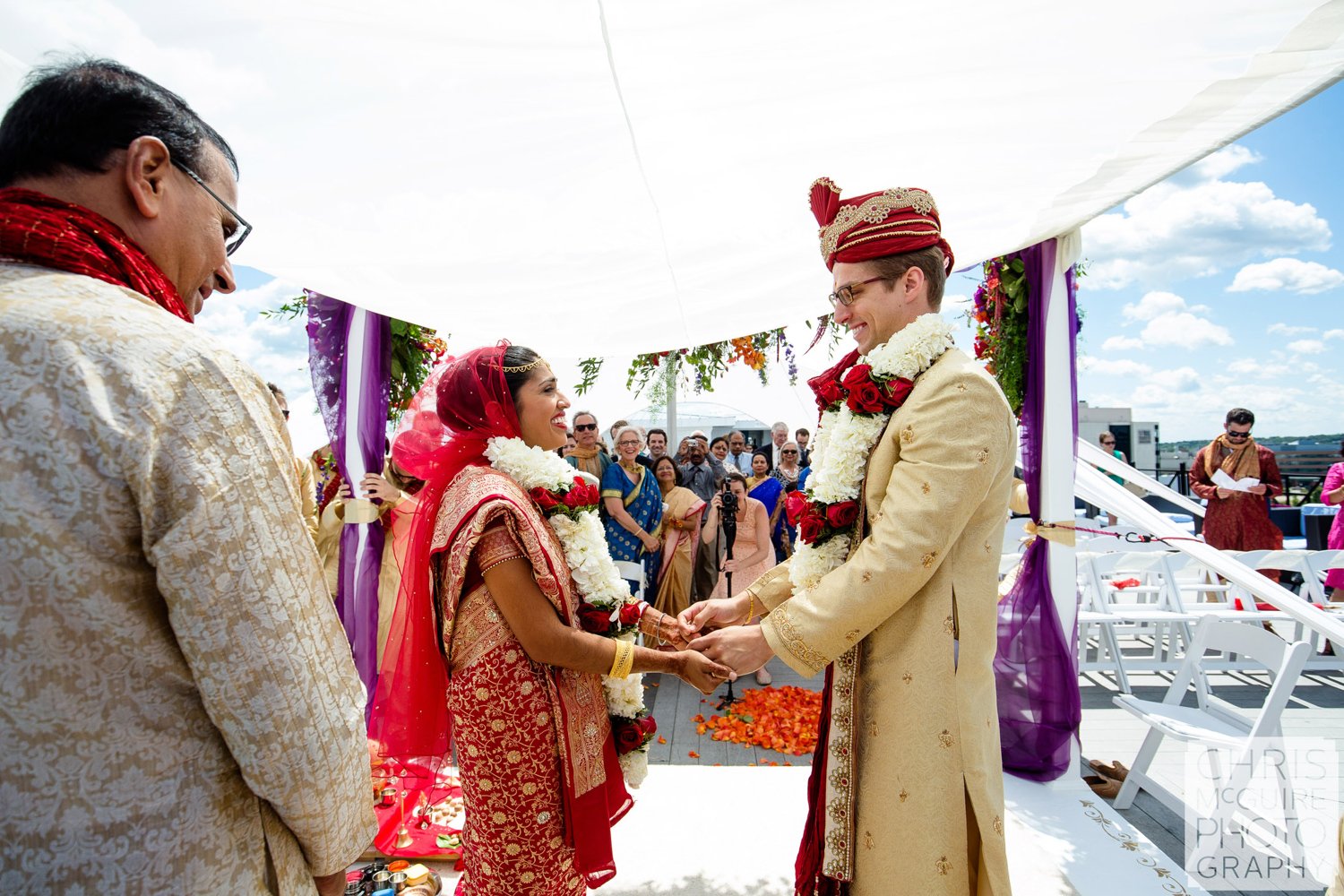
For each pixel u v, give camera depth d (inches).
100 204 33.1
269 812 33.5
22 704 27.0
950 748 56.9
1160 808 121.8
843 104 72.6
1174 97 72.2
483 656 61.0
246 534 30.3
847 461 64.2
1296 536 319.9
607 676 63.6
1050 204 103.1
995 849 56.1
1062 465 126.6
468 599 62.3
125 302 30.4
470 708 61.2
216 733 31.3
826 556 64.4
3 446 26.4
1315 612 105.5
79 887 27.7
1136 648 237.0
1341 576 222.8
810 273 126.1
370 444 133.0
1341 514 243.0
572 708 63.8
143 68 55.3
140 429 28.2
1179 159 87.0
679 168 83.7
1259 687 193.3
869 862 59.2
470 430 70.8
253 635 30.1
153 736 29.3
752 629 61.9
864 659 61.7
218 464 30.0
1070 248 122.2
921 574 55.6
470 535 59.3
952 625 58.4
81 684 27.7
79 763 27.7
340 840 34.9
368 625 130.8
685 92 67.7
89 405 27.4
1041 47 63.1
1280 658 107.4
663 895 96.2
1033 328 127.8
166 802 29.3
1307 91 69.8
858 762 60.9
